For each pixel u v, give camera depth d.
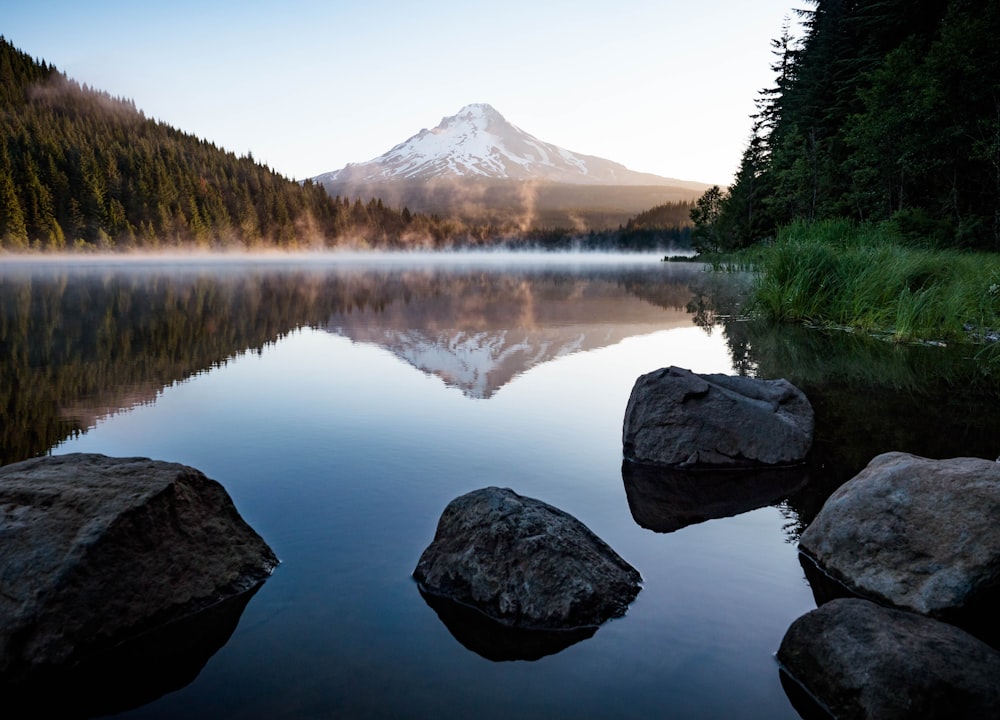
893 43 28.05
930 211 23.05
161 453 5.13
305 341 11.26
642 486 4.54
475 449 5.27
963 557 2.97
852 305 12.82
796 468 4.92
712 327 12.96
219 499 3.45
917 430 5.78
